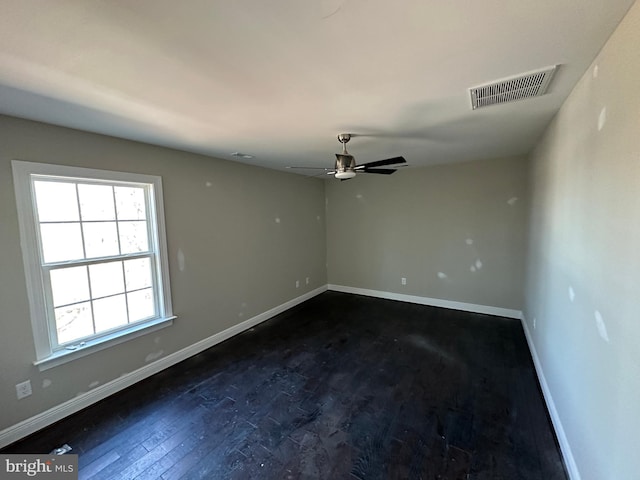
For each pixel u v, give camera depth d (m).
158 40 1.19
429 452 1.90
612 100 1.26
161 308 3.03
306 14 1.05
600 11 1.08
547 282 2.50
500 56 1.38
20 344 2.09
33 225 2.14
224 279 3.72
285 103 1.88
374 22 1.10
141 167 2.80
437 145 3.16
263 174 4.31
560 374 2.02
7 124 2.01
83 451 1.96
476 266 4.43
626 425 1.10
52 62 1.34
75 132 2.33
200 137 2.64
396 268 5.15
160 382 2.77
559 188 2.13
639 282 1.03
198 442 2.03
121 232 2.73
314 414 2.29
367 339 3.63
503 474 1.73
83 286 2.47
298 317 4.46
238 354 3.32
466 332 3.75
